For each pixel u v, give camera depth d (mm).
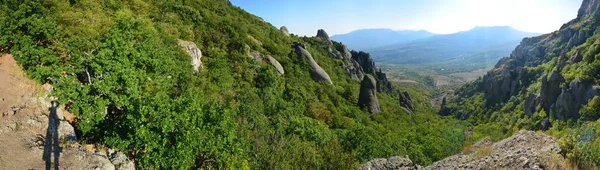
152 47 23234
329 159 28766
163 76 23516
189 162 14219
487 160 15273
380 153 37688
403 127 74312
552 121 82062
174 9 58375
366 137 41094
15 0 25531
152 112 13594
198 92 28031
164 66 23688
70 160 12375
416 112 113125
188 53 40125
